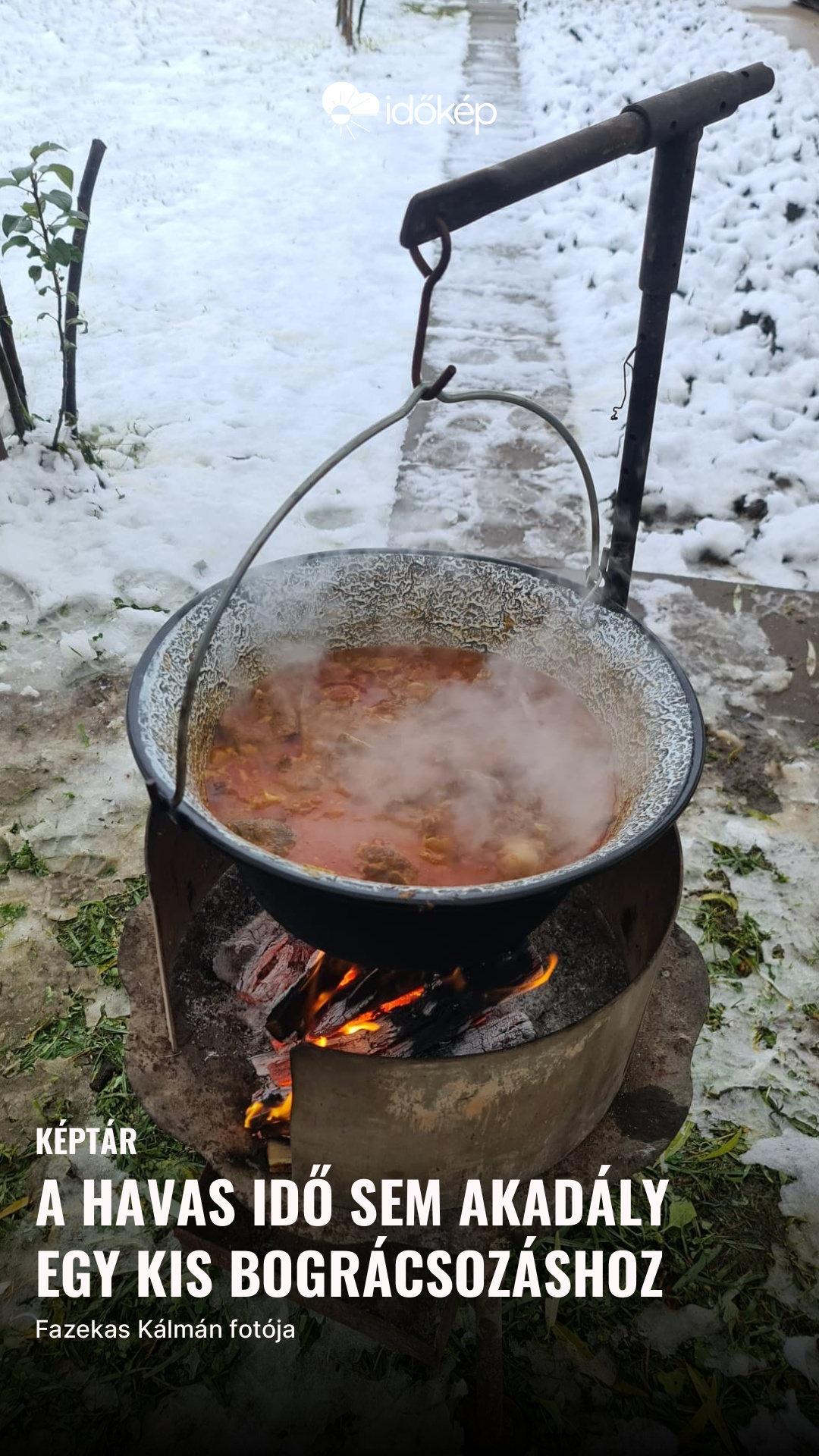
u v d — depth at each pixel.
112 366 4.47
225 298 5.15
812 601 3.29
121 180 6.57
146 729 1.19
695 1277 1.75
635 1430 1.58
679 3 12.05
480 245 5.98
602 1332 1.68
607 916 1.74
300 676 1.61
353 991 1.59
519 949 1.63
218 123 7.73
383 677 1.63
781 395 4.20
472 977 1.61
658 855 1.51
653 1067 1.51
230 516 3.55
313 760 1.47
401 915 1.11
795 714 2.87
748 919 2.31
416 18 11.27
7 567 3.23
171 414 4.14
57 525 3.44
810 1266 1.76
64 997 2.12
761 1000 2.15
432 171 6.99
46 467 3.62
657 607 3.22
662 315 1.53
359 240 5.93
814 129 6.98
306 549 3.39
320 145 7.39
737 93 1.40
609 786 1.41
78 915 2.27
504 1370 1.64
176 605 3.18
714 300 4.97
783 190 5.74
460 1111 1.22
